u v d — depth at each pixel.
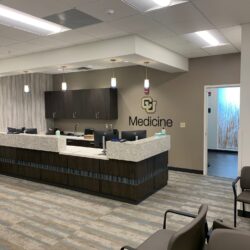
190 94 6.21
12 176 5.92
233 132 8.83
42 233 3.27
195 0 2.87
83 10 3.13
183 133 6.38
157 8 3.08
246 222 3.54
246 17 3.38
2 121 7.29
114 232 3.28
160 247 2.07
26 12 3.19
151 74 6.70
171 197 4.55
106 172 4.45
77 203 4.26
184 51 5.41
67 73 8.18
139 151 4.09
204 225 1.97
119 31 3.99
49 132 8.15
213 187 5.13
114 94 7.18
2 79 7.27
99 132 4.77
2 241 3.07
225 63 5.71
